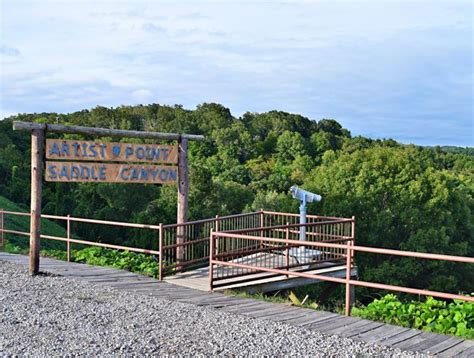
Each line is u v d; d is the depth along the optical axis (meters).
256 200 46.81
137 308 8.45
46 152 11.32
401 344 6.73
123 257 13.91
